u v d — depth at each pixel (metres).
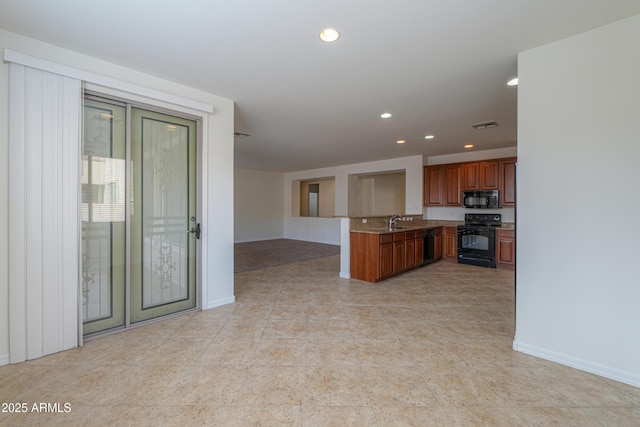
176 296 3.17
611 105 1.99
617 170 1.98
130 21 1.99
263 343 2.53
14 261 2.18
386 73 2.75
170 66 2.65
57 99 2.32
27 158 2.21
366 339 2.61
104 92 2.58
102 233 2.67
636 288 1.92
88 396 1.81
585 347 2.11
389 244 4.79
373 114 3.93
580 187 2.11
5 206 2.14
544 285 2.27
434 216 6.89
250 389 1.89
